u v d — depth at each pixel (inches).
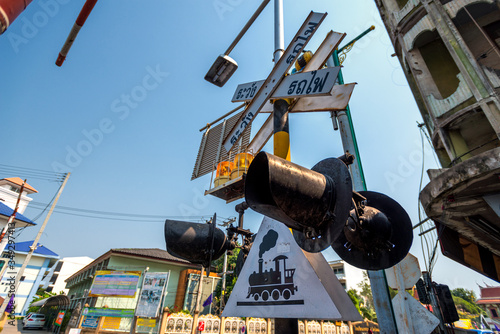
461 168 169.8
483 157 160.7
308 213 50.5
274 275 72.2
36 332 876.0
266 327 627.2
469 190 176.2
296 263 69.0
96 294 683.4
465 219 212.2
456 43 228.1
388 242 69.2
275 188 45.2
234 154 156.4
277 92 98.7
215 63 166.9
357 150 171.8
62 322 831.7
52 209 661.9
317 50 108.3
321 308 59.4
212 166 165.5
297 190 47.8
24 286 1424.7
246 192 53.8
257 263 78.7
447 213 204.4
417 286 359.3
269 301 69.9
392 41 317.1
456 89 245.9
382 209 76.4
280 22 132.4
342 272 1563.7
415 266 149.9
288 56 102.9
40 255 1507.1
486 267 247.6
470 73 212.5
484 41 246.2
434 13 251.4
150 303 530.9
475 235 240.2
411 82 304.2
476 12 251.3
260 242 81.4
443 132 225.0
